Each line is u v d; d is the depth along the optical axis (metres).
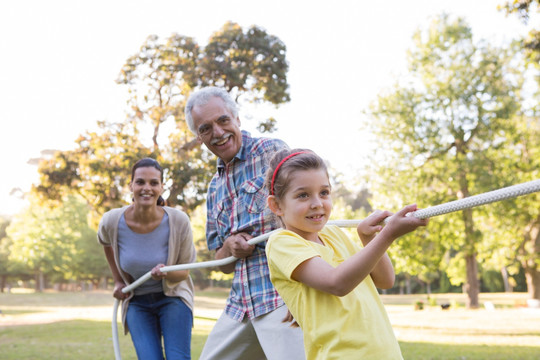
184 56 21.83
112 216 3.90
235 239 3.04
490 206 24.22
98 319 19.58
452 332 13.51
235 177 3.22
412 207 1.63
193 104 3.22
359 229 1.99
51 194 23.09
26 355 9.14
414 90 24.91
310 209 1.92
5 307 31.08
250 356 3.15
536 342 10.62
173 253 3.86
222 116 3.16
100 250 54.16
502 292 46.28
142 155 21.08
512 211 24.14
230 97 3.25
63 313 24.28
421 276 48.62
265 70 21.12
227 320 3.17
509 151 25.05
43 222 51.78
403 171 24.72
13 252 52.56
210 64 21.00
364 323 1.81
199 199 20.53
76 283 75.12
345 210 25.28
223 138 3.16
